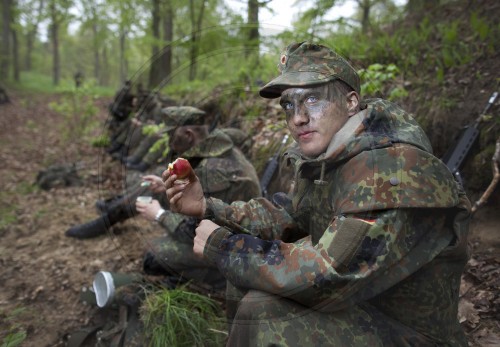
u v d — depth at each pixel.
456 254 1.38
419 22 4.45
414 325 1.40
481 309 1.94
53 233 3.53
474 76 3.14
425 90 3.26
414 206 1.21
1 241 3.42
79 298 2.57
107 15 14.06
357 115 1.34
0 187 4.82
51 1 17.17
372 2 5.22
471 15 3.71
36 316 2.42
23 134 8.44
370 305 1.43
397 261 1.26
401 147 1.27
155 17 8.05
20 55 30.41
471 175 2.66
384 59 3.87
